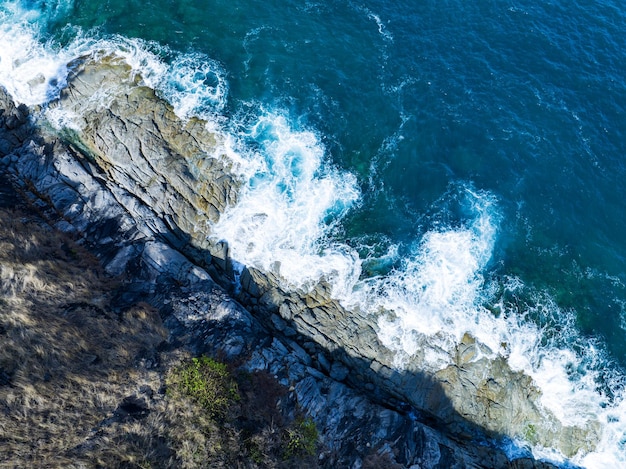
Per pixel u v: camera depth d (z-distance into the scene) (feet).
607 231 154.81
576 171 162.81
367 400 123.03
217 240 135.33
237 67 161.99
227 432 102.94
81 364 103.09
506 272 143.84
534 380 130.82
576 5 200.85
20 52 151.23
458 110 169.48
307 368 122.83
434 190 154.20
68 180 134.31
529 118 170.91
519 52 185.16
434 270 140.26
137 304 120.78
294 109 158.71
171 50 159.33
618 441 129.49
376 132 160.86
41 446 89.81
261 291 132.36
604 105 176.35
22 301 106.83
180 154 139.85
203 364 111.86
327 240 140.77
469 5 195.52
